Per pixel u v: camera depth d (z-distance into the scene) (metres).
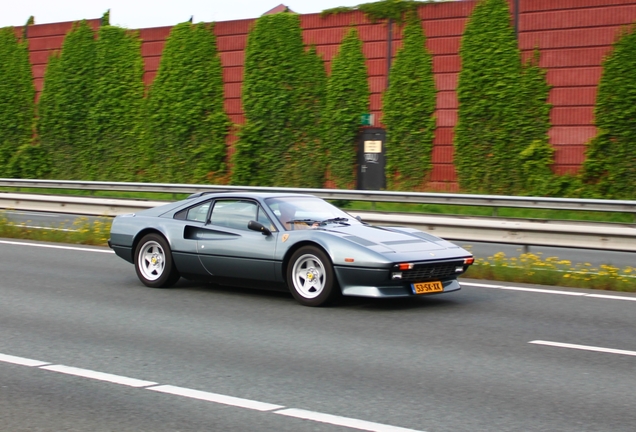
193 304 9.42
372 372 6.36
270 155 31.52
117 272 11.99
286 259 9.35
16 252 14.27
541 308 9.17
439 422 5.08
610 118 25.17
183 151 33.84
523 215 21.58
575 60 25.77
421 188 28.66
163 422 5.09
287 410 5.34
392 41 28.97
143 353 7.00
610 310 9.05
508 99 26.77
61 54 36.91
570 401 5.56
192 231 10.19
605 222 17.27
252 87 31.72
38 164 37.53
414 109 28.58
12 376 6.22
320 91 30.58
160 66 34.28
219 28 32.81
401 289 8.84
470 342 7.43
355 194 21.69
